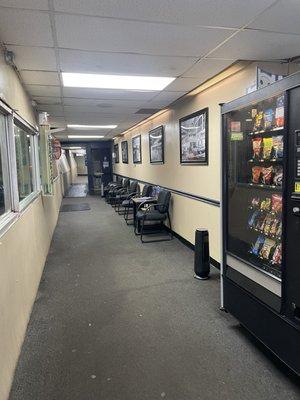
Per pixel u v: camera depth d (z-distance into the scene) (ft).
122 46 7.89
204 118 12.90
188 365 6.56
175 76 10.85
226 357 6.81
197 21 6.52
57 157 21.86
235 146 7.97
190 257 13.94
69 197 38.86
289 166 5.67
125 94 13.52
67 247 15.90
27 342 7.48
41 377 6.25
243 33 7.19
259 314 6.76
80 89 12.39
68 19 6.32
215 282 11.03
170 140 17.61
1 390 5.38
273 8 5.99
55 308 9.24
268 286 6.52
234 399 5.60
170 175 17.88
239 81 10.37
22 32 6.90
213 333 7.74
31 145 13.56
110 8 5.88
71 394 5.78
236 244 8.14
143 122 23.50
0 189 7.72
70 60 8.86
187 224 15.49
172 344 7.32
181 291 10.28
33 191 13.14
